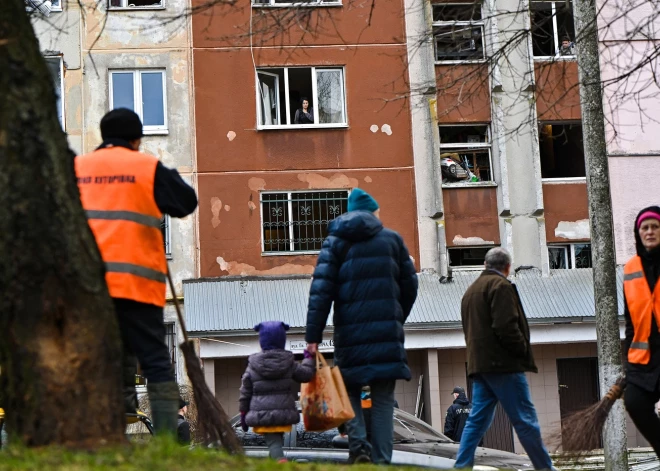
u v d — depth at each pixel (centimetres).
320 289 1514
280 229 5512
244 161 5512
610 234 2933
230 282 5422
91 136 5456
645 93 5175
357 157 5553
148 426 2273
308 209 5538
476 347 1753
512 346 1725
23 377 1045
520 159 5578
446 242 5541
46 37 5294
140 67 5506
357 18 5575
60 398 1045
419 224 5525
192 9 2148
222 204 5484
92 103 5466
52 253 1053
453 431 3744
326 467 1144
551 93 2836
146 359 1251
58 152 1085
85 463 977
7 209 1049
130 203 1266
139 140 1345
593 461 2811
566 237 5619
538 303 5375
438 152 5522
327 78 5600
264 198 5528
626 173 5581
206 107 5522
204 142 5500
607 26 2659
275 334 1795
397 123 5572
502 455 2291
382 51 5572
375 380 1486
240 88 5538
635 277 1445
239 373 5309
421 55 5506
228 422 1324
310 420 1513
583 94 2927
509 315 1722
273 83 5597
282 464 1112
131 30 5506
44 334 1049
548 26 3041
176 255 5428
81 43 5456
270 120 5575
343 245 1519
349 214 1541
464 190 5584
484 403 1788
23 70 1082
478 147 5647
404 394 5397
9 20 1091
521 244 5569
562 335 5334
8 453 1015
